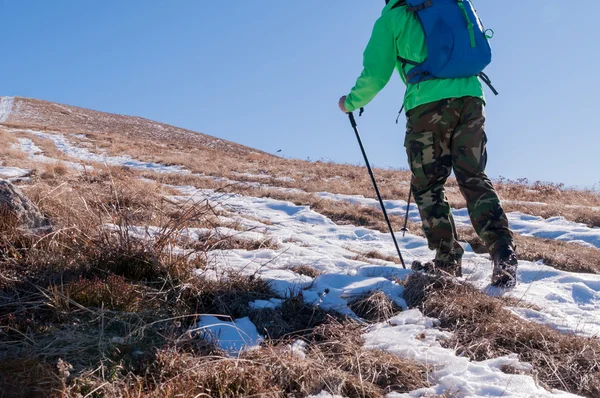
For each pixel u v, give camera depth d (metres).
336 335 2.96
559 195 13.59
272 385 2.33
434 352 2.70
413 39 3.81
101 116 66.81
